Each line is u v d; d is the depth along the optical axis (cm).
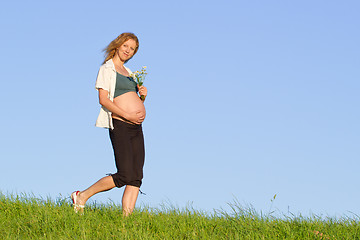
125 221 522
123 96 571
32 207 570
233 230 521
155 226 520
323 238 484
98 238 478
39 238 473
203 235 490
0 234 493
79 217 536
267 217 551
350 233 503
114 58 592
